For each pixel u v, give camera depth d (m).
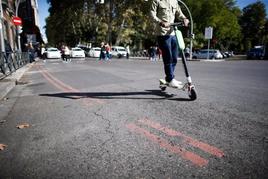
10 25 26.36
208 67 13.95
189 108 4.12
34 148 2.83
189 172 2.19
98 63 19.98
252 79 7.93
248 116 3.60
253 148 2.57
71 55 34.25
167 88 6.09
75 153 2.65
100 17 45.97
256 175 2.09
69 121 3.73
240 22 76.81
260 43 77.88
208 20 43.00
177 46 4.67
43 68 16.17
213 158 2.41
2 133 3.40
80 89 6.65
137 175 2.18
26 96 6.21
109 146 2.78
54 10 52.62
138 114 3.89
